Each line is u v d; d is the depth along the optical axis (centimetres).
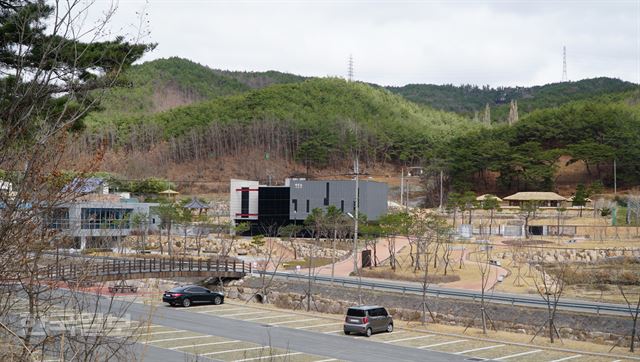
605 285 6359
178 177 17838
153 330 4022
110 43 1564
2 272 961
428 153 18188
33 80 1012
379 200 10531
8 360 938
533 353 3491
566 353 3512
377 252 8725
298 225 10100
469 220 11231
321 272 7106
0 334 983
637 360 3344
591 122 16262
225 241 9612
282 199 10619
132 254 7544
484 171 16700
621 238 9431
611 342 3978
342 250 9000
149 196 12912
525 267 7394
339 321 4584
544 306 4584
